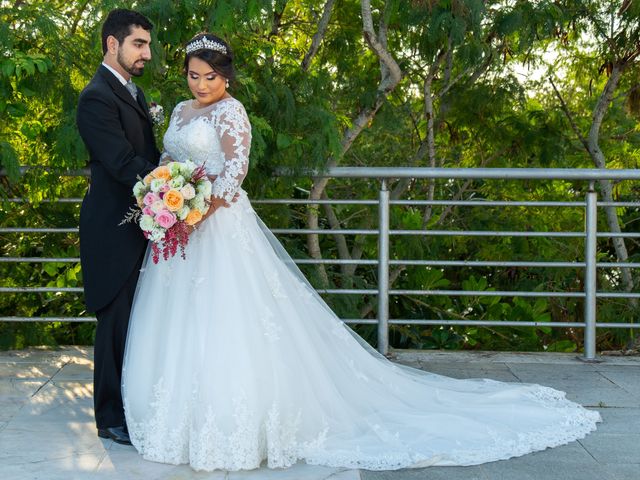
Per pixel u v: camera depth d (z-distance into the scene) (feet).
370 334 18.47
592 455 9.90
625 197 21.01
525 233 14.79
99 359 10.41
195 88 10.28
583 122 20.97
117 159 10.07
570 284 20.18
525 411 11.18
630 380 13.32
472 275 19.54
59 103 13.82
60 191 15.21
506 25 15.57
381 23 15.99
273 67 14.43
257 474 9.28
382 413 10.81
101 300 10.30
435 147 20.26
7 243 16.47
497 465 9.57
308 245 16.88
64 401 11.79
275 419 9.52
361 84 17.75
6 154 13.24
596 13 17.99
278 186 15.47
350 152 19.66
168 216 9.50
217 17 12.58
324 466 9.54
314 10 17.83
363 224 18.63
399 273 18.92
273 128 13.98
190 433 9.43
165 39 13.29
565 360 14.73
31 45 13.44
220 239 10.11
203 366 9.52
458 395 11.68
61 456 9.71
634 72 19.15
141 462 9.58
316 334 10.93
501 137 19.06
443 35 14.85
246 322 9.73
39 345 15.11
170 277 10.22
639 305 16.93
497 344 19.36
